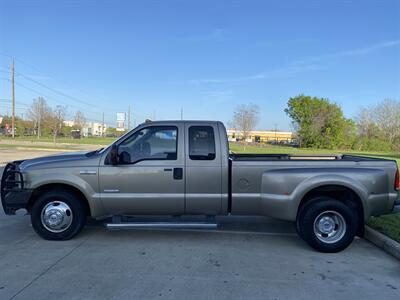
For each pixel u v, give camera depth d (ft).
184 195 17.71
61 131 255.29
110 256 15.90
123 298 11.85
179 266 14.84
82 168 17.69
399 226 19.80
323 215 17.06
